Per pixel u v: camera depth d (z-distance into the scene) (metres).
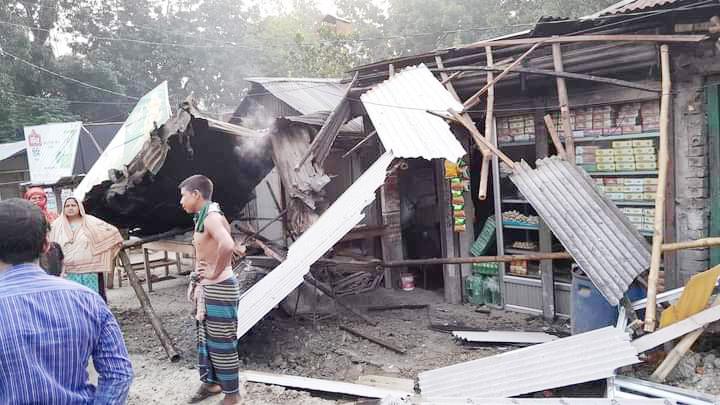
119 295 9.43
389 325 6.81
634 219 5.83
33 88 23.41
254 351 5.97
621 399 3.67
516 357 4.33
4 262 2.00
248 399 4.46
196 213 4.18
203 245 4.12
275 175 10.41
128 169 6.85
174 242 9.38
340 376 5.41
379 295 8.30
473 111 6.79
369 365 5.62
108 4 26.67
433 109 6.16
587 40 5.39
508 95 6.75
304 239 6.10
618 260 4.64
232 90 28.33
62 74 23.95
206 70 27.80
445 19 22.69
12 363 1.83
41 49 23.31
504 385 4.12
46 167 14.83
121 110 25.58
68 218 5.97
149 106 8.77
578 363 4.08
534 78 6.05
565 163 5.38
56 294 1.98
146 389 4.82
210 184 4.19
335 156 9.89
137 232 9.05
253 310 5.42
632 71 5.51
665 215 5.47
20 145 17.83
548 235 6.49
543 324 6.45
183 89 28.33
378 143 8.65
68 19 25.31
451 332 6.41
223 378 4.15
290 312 7.23
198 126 6.56
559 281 6.53
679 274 5.41
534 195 5.09
